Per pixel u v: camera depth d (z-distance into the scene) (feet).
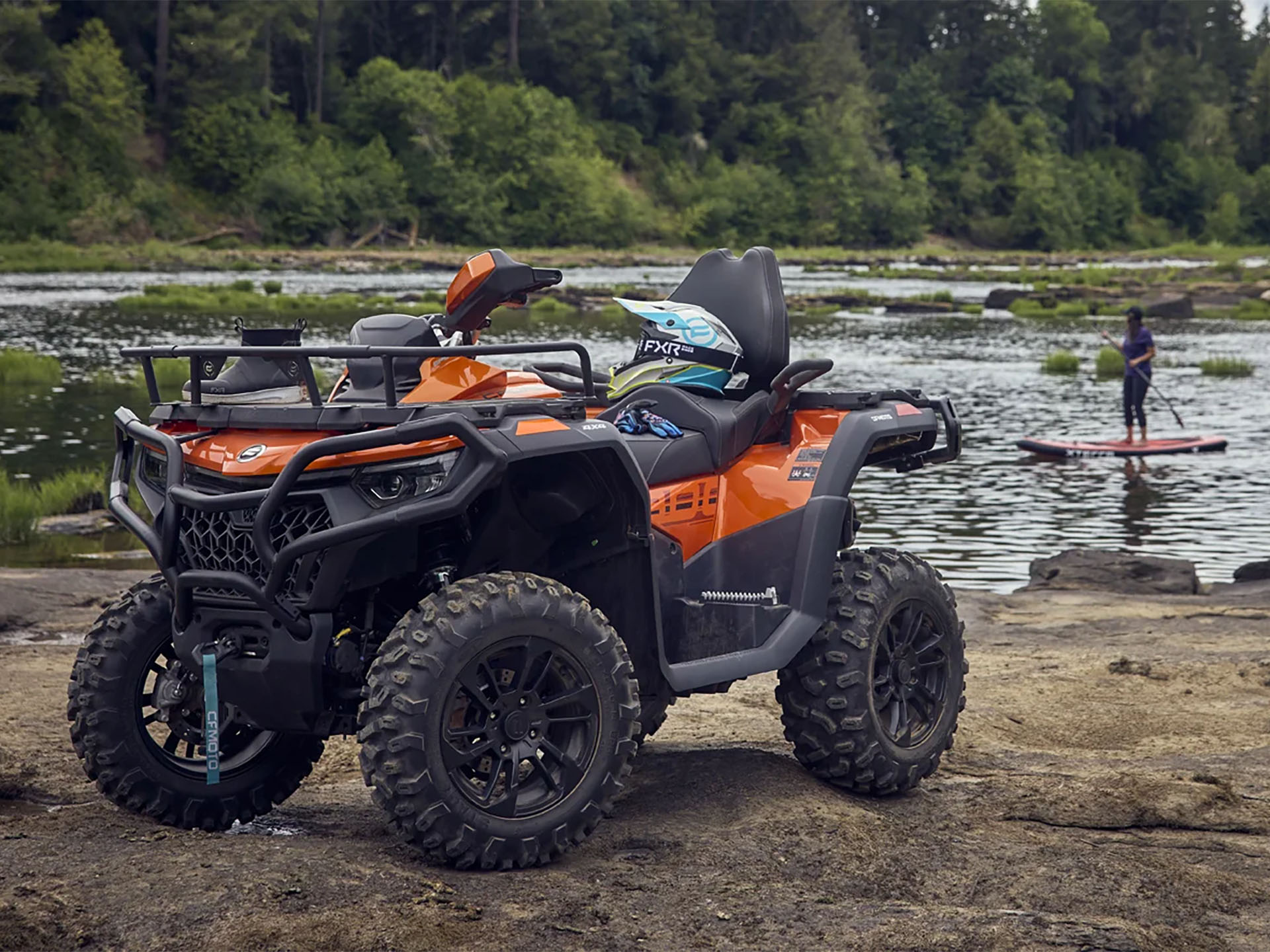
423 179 351.46
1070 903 13.11
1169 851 14.94
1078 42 554.46
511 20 409.28
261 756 15.40
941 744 16.87
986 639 27.22
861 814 15.21
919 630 17.10
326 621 12.97
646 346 17.29
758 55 475.72
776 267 17.62
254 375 14.46
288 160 326.44
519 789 13.52
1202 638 27.14
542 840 13.14
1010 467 57.52
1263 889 13.66
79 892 11.86
